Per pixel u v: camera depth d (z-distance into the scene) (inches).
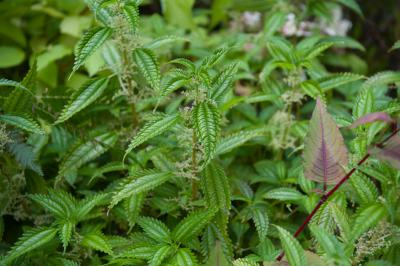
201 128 34.2
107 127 40.8
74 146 39.3
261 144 43.3
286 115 41.3
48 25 54.0
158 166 37.5
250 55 47.2
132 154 39.2
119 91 39.3
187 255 34.2
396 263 35.2
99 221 39.0
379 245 34.6
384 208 33.6
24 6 52.6
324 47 40.1
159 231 35.4
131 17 35.9
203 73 34.5
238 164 43.4
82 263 37.8
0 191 38.8
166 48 46.8
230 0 54.1
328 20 47.9
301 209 38.7
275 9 48.6
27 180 38.8
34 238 35.1
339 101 45.8
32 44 52.9
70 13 53.2
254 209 37.7
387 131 38.5
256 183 42.6
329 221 34.9
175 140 39.9
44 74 49.6
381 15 63.0
